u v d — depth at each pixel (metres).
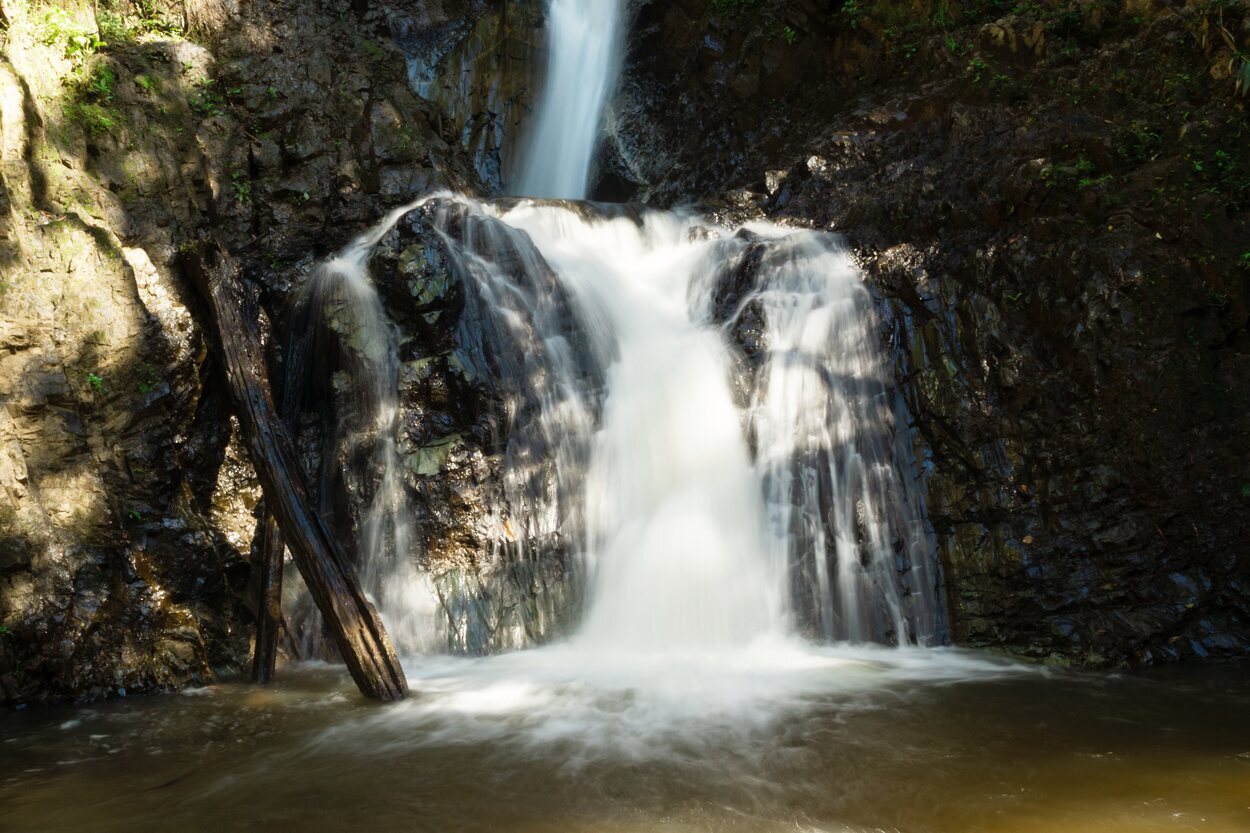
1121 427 8.34
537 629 8.39
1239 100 9.53
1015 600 8.12
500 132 15.66
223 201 10.73
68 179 8.89
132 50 10.59
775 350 9.66
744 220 11.94
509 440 8.97
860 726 6.17
